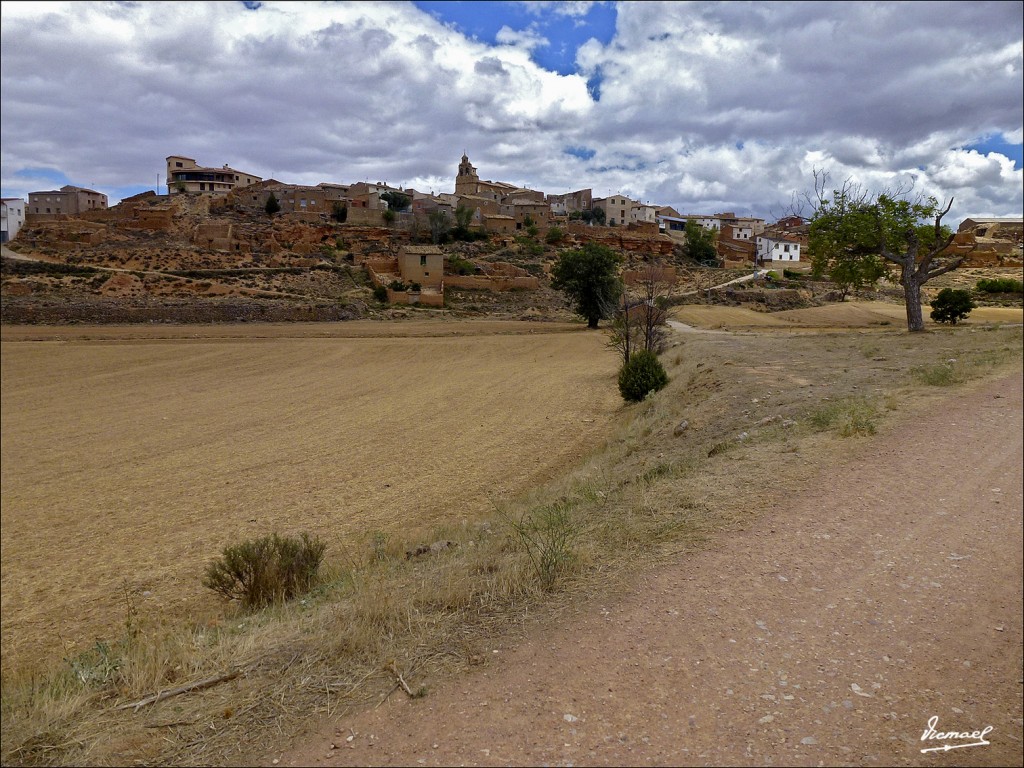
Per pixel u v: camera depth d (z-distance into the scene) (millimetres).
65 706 4008
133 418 28797
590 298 68375
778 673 4145
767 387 18000
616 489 9836
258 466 20141
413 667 4258
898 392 14320
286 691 4051
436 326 70625
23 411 30578
